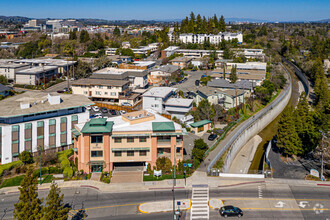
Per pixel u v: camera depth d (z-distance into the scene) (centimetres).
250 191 5422
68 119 6956
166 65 15938
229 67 15938
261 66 15000
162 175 5884
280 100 12212
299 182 5806
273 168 6694
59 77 14562
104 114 9794
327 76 16288
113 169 6162
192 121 9062
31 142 6519
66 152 6694
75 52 19938
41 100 7225
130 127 6109
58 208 3766
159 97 9538
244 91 11288
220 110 9194
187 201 5050
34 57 19288
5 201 5028
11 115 6209
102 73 12538
